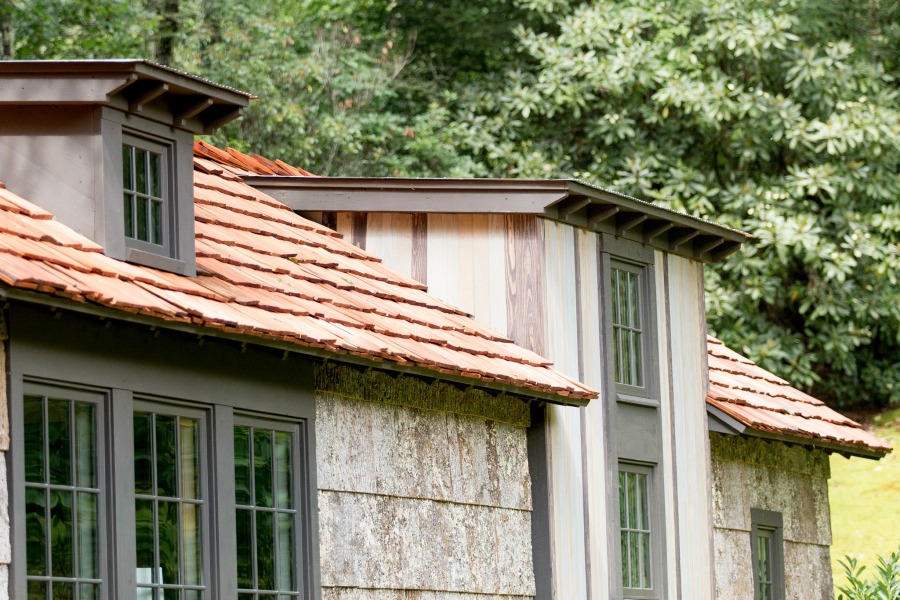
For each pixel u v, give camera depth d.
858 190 28.36
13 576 8.28
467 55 31.67
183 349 9.88
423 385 12.23
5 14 23.72
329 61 27.14
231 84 25.81
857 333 28.66
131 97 9.98
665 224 15.39
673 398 15.70
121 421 9.27
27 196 9.86
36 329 8.69
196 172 13.95
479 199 14.00
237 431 10.44
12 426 8.42
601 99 28.73
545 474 13.50
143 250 10.10
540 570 13.38
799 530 19.17
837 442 18.33
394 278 13.85
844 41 28.41
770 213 27.33
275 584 10.63
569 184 13.66
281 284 11.53
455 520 12.44
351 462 11.39
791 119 27.67
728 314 28.06
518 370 12.79
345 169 26.97
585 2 29.91
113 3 24.81
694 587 15.59
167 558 9.67
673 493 15.45
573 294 14.27
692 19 28.88
